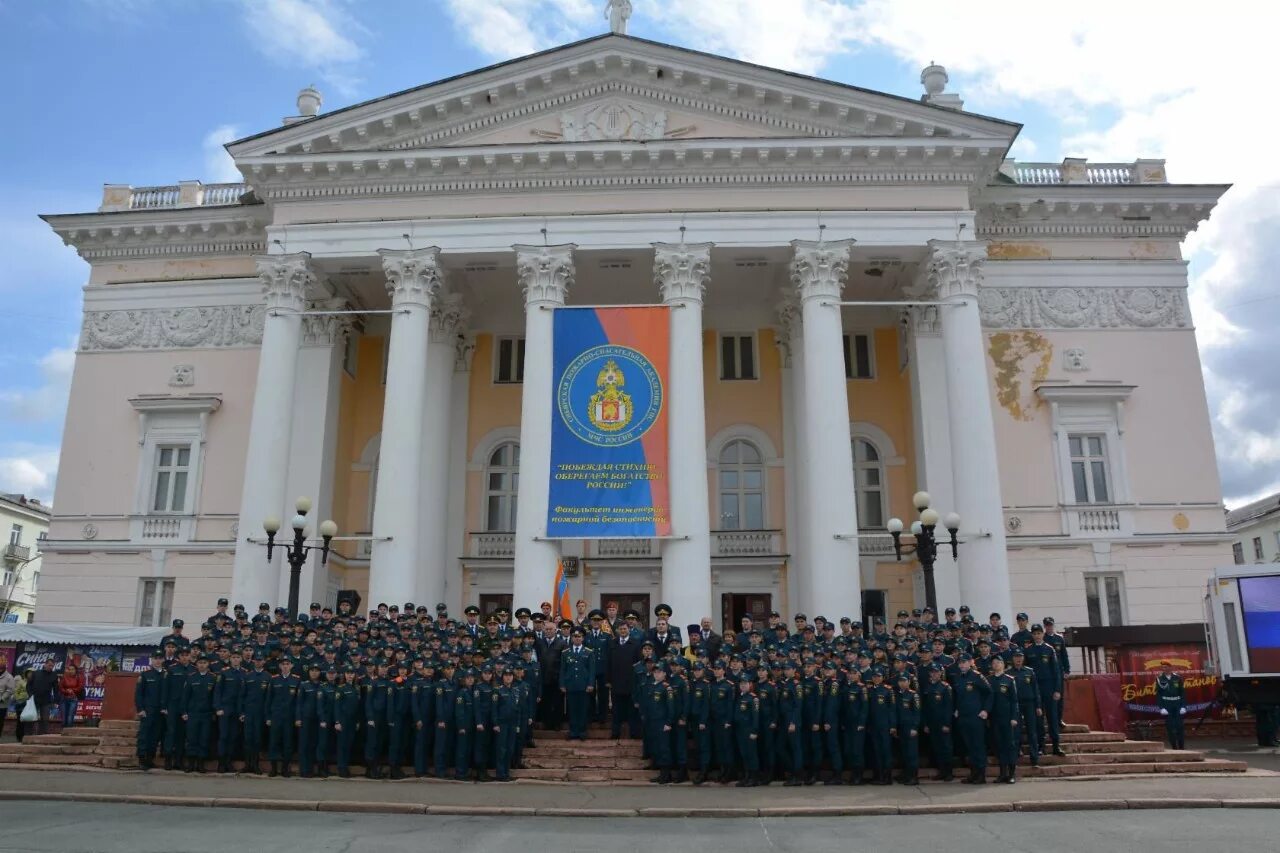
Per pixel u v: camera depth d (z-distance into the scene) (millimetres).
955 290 22578
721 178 23344
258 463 22172
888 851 8977
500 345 28469
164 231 26969
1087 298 25891
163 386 26609
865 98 23156
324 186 23797
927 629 15539
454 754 14305
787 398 27281
